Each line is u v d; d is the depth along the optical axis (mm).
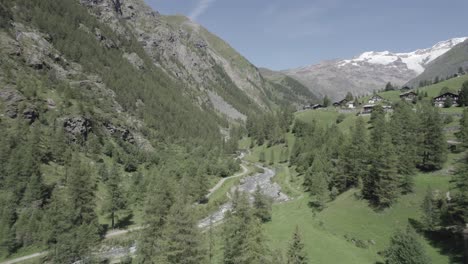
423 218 67625
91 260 76125
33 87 152750
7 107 132375
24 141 119938
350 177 97500
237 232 49844
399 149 89062
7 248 82375
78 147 143625
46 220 88688
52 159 123562
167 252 41875
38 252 84062
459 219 63594
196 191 124062
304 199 106375
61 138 128875
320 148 147625
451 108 159500
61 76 188375
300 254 55656
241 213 57344
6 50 164625
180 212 44000
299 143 173375
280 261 54438
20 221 88062
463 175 63469
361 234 72125
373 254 65000
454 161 89562
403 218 72688
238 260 47375
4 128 121250
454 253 56969
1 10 188875
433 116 93312
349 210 84312
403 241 52562
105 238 95312
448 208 65750
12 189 97250
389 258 54406
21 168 102000
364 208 82562
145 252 60656
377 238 69250
